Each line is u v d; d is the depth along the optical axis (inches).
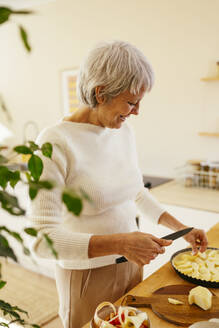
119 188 42.4
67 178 38.9
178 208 82.4
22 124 154.6
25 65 144.9
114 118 39.2
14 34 144.3
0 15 12.4
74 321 43.1
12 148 14.5
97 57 35.6
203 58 95.2
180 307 32.2
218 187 96.5
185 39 97.6
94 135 41.8
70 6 122.2
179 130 105.1
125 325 26.6
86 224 40.0
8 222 88.3
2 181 14.6
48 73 136.9
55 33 129.7
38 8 132.6
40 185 13.3
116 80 34.7
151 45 105.3
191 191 94.3
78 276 41.1
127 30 109.5
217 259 40.6
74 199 11.6
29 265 97.3
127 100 37.0
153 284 37.2
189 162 101.0
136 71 34.8
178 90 102.5
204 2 91.6
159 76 105.9
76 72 126.6
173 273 40.0
